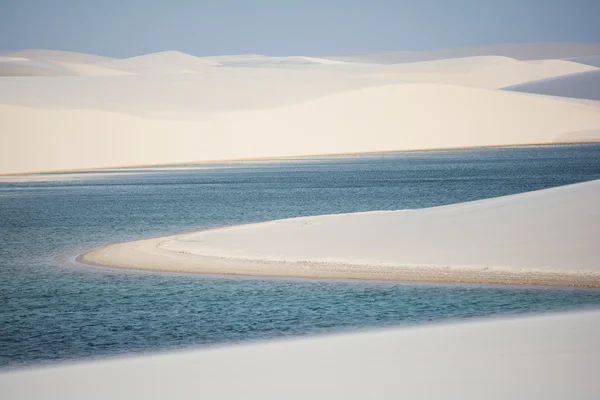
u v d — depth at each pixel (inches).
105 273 3255.4
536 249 2960.1
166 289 2861.7
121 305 2630.4
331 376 1476.4
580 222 3142.2
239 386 1441.9
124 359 1959.9
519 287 2635.3
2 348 2117.4
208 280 2979.8
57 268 3440.0
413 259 3034.0
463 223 3393.2
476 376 1416.1
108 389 1470.2
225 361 1659.7
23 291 2908.5
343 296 2623.0
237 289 2802.7
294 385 1429.6
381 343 1760.6
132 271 3257.9
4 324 2394.2
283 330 2220.7
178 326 2317.9
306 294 2677.2
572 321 1889.8
